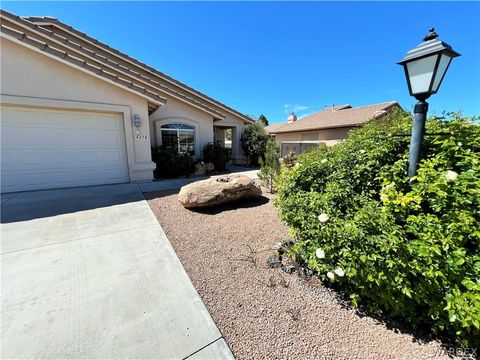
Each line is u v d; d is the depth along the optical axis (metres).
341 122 19.22
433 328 2.02
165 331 2.05
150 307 2.34
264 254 3.44
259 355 1.85
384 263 1.96
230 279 2.84
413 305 2.09
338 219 2.36
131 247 3.60
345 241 2.19
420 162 2.49
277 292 2.62
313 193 2.90
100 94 7.48
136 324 2.12
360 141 3.41
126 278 2.81
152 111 10.13
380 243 1.96
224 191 5.63
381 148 2.85
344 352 1.89
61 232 4.09
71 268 2.99
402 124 3.39
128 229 4.29
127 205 5.72
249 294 2.58
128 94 7.97
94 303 2.37
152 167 8.71
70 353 1.81
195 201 5.33
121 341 1.93
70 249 3.49
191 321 2.18
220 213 5.31
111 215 5.00
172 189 7.51
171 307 2.35
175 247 3.63
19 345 1.86
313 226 2.52
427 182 2.13
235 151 16.11
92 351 1.83
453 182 2.00
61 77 6.86
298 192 3.12
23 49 6.33
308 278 2.86
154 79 12.53
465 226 1.80
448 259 1.84
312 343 1.97
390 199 2.26
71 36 10.36
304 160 3.70
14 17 6.57
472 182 1.92
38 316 2.17
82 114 7.46
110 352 1.83
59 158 7.30
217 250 3.56
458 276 1.82
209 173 11.76
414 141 2.37
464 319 1.68
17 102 6.41
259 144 15.25
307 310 2.36
